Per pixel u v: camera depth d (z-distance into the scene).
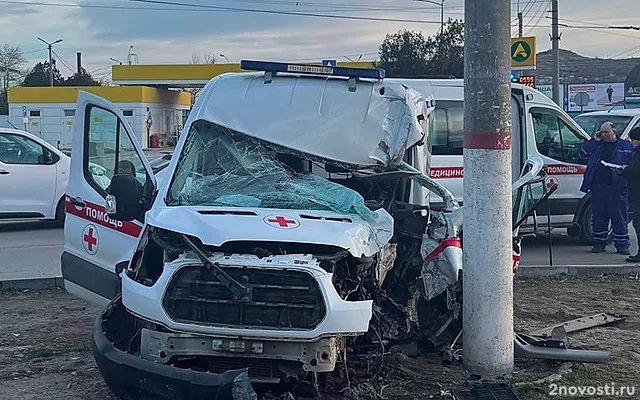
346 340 5.55
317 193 6.18
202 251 5.26
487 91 6.11
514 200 7.33
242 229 5.29
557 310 8.57
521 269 10.38
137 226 6.54
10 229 14.95
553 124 12.47
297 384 5.50
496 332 6.23
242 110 6.62
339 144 6.54
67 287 7.29
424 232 6.53
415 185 7.06
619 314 8.37
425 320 6.57
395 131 6.61
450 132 12.12
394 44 43.41
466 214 6.24
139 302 5.30
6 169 14.12
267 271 5.15
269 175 6.35
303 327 5.11
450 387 6.00
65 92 51.78
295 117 6.60
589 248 12.80
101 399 5.81
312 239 5.29
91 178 7.13
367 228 5.73
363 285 5.62
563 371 6.38
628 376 6.33
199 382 4.79
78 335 7.57
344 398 5.59
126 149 6.71
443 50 42.72
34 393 5.95
